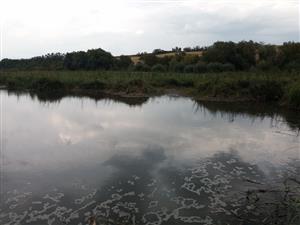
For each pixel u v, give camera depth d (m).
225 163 12.95
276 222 8.19
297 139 16.25
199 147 15.03
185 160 13.34
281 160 13.19
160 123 20.12
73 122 20.41
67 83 41.03
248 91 30.61
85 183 11.12
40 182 11.16
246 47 54.66
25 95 35.94
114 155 13.97
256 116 22.59
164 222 8.71
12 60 81.88
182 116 22.61
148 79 41.72
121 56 69.44
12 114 23.11
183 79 40.41
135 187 10.82
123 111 24.72
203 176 11.68
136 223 8.66
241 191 10.38
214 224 8.59
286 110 25.00
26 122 20.34
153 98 33.41
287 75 35.78
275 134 17.25
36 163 12.96
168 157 13.71
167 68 58.28
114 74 47.81
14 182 11.14
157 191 10.54
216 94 31.80
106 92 38.12
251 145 15.27
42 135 17.16
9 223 8.62
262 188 10.50
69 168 12.47
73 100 31.69
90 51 67.62
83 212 9.20
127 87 37.12
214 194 10.27
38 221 8.72
